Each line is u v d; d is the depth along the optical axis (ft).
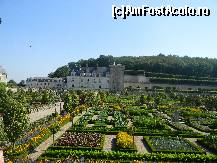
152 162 144.05
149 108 417.28
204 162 154.61
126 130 233.35
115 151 166.91
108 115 344.49
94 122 283.38
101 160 144.36
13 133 159.33
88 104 437.58
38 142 184.14
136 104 472.85
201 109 429.38
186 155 157.28
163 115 346.33
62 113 323.57
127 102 504.84
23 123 163.22
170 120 302.25
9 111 161.68
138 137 220.02
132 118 310.86
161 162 144.15
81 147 174.60
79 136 204.23
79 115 336.90
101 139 198.70
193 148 180.96
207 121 308.40
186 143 194.59
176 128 257.55
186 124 292.61
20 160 136.98
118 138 193.06
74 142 184.55
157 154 156.35
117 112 354.95
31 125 237.86
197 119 324.39
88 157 154.92
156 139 205.46
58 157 154.92
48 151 157.48
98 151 161.07
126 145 176.45
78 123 264.72
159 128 247.09
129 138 190.39
